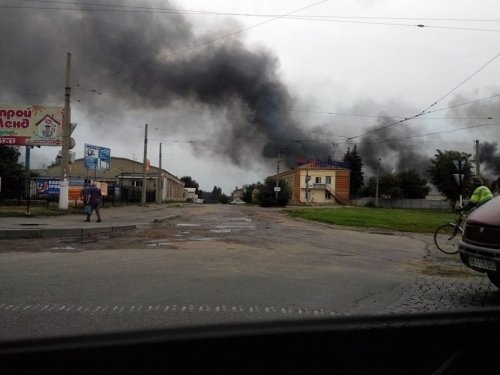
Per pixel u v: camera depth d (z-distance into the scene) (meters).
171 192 103.94
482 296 7.06
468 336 2.09
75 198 32.78
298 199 92.50
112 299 6.25
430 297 6.93
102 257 10.08
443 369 2.02
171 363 1.64
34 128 34.53
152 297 6.39
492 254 6.55
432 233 19.33
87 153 43.00
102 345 1.56
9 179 44.97
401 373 1.96
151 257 10.13
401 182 100.44
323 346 1.83
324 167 92.81
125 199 48.34
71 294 6.50
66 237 14.61
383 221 24.84
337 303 6.33
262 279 7.86
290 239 15.19
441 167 71.00
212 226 20.58
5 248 11.66
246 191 116.94
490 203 7.31
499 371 2.15
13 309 5.71
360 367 1.89
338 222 23.94
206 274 8.18
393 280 8.27
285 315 5.64
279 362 1.77
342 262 10.30
